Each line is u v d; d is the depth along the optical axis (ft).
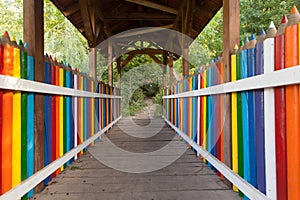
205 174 7.15
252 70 4.81
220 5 12.80
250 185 4.84
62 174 7.23
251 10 22.86
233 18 6.07
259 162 4.57
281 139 3.84
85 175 7.12
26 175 5.26
